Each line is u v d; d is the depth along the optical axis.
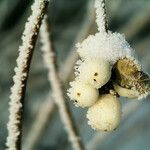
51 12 0.85
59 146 0.83
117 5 0.63
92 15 0.49
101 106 0.22
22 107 0.27
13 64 0.85
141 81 0.22
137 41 0.78
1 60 0.84
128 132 0.77
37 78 0.86
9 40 0.84
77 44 0.23
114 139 0.77
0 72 0.85
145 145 0.77
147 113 0.77
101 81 0.21
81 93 0.22
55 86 0.41
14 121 0.27
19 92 0.26
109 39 0.23
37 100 0.86
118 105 0.22
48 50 0.39
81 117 0.74
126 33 0.73
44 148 0.82
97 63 0.22
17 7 0.81
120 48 0.22
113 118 0.22
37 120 0.57
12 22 0.83
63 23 0.86
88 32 0.50
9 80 0.85
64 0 0.85
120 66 0.22
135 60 0.22
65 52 0.85
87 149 0.52
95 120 0.22
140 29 0.75
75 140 0.41
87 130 0.74
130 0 0.74
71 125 0.41
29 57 0.25
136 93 0.22
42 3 0.24
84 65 0.22
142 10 0.73
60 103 0.41
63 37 0.86
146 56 0.72
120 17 0.77
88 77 0.21
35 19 0.24
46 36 0.38
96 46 0.22
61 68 0.52
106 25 0.23
